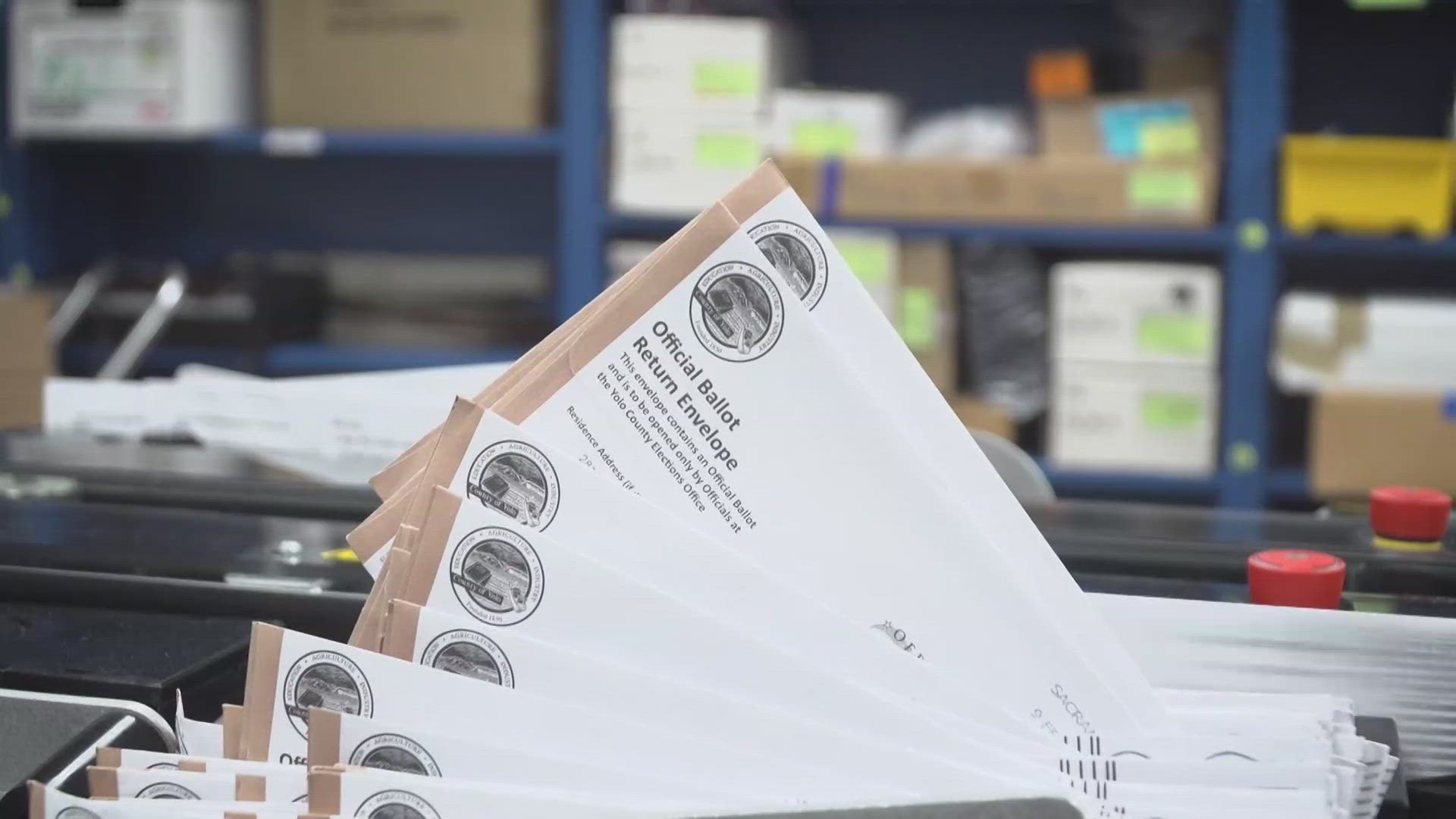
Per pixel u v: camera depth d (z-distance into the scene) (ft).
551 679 1.15
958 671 1.24
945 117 7.81
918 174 7.18
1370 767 1.17
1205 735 1.20
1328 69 8.02
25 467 2.43
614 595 1.18
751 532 1.27
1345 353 6.81
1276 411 7.97
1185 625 1.40
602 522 1.23
